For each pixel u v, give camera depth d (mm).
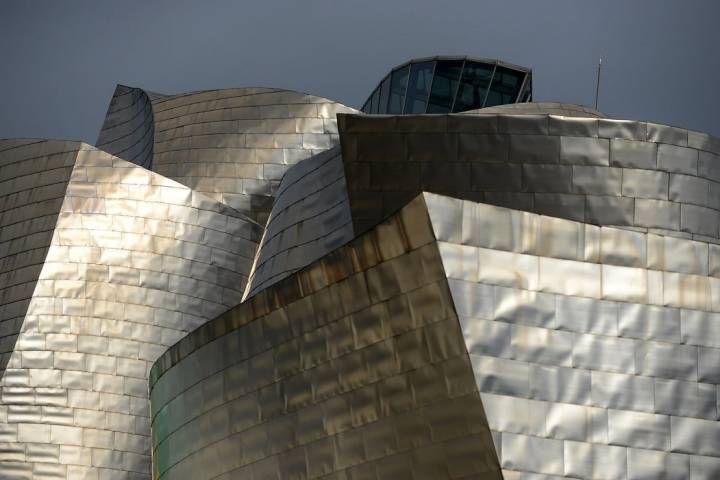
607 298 56781
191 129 110250
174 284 94188
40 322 91500
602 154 67938
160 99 114312
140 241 94250
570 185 67375
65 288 92312
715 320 58281
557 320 55375
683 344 57469
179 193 96062
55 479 88625
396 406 54969
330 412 57844
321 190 76938
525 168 67188
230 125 109500
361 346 56219
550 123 67688
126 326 92375
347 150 66812
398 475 55094
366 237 55188
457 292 53375
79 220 94000
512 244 55125
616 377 55938
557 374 54719
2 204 95562
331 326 57562
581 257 56625
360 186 66688
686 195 68562
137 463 90062
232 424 63906
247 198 106625
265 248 79750
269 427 61406
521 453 53000
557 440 53906
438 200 53688
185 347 67812
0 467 88625
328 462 58031
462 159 66812
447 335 53500
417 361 54281
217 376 65062
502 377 53469
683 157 68938
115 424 90250
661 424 56156
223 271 95875
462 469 53281
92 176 95250
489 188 66812
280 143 108188
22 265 93250
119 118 121938
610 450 54906
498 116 67438
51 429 89438
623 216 67562
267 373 61438
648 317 57312
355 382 56562
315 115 109188
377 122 66875
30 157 96562
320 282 57594
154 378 72438
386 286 54969
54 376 90375
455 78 122875
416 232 53688
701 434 56594
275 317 60531
